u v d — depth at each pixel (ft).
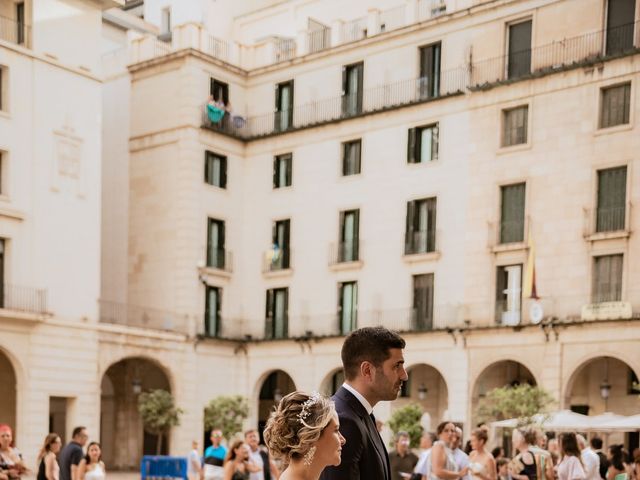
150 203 140.36
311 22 149.79
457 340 120.47
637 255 107.34
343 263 132.98
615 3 113.09
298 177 140.05
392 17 139.23
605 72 111.65
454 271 122.72
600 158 111.55
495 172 120.26
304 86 141.69
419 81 129.39
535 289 114.32
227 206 142.31
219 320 139.95
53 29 118.83
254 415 138.82
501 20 121.60
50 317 114.83
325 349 132.36
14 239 112.37
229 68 144.36
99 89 124.26
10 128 112.78
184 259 135.33
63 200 118.62
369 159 132.87
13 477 48.06
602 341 107.96
